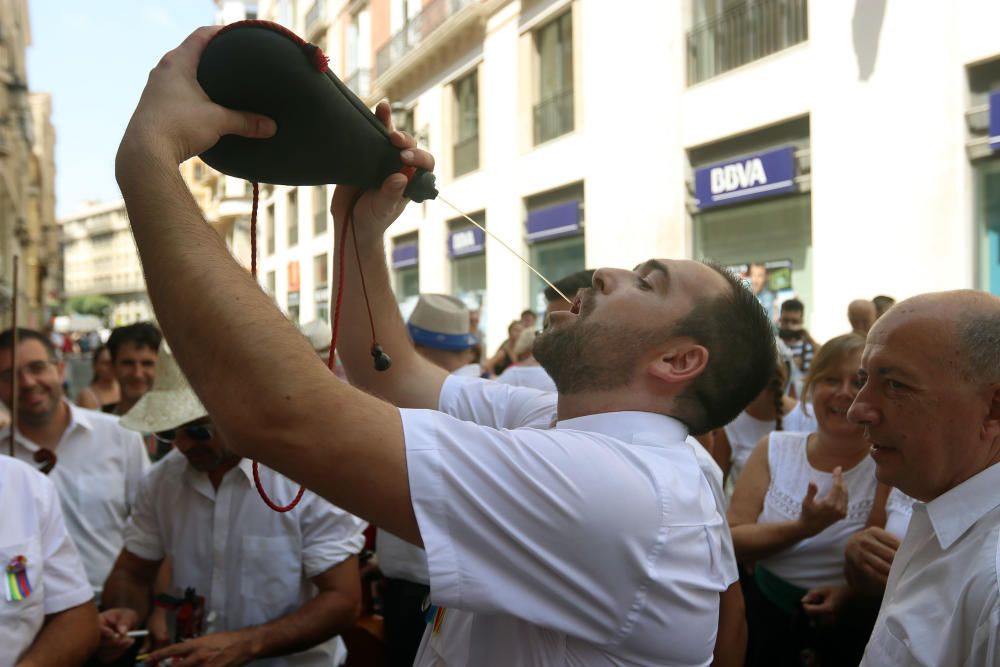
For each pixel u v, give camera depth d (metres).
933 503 1.15
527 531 0.94
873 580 1.89
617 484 0.96
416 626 2.54
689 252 9.92
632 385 1.17
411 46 16.30
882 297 5.18
